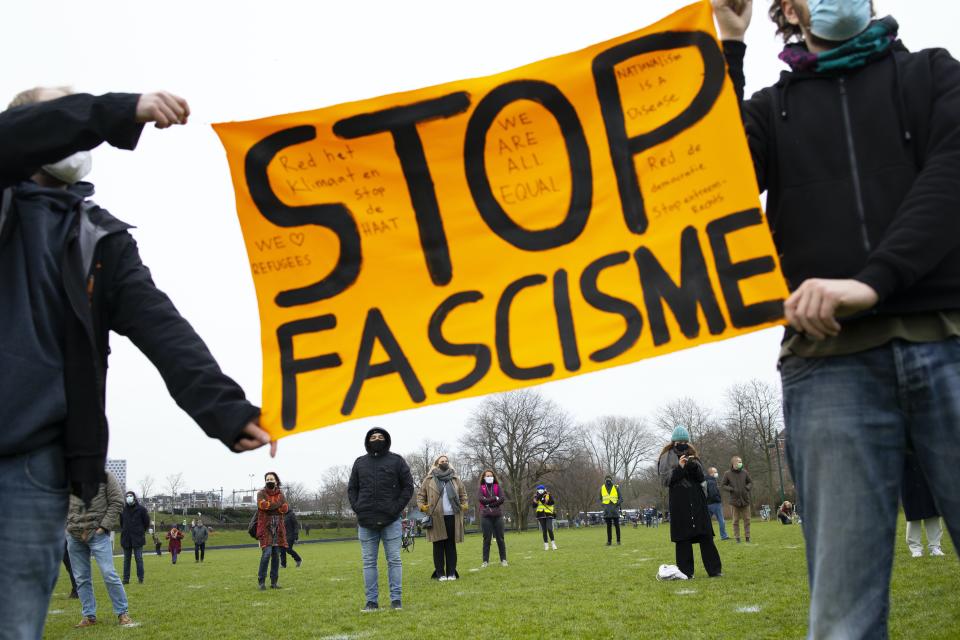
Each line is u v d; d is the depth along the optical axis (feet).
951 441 6.88
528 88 10.05
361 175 10.23
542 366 9.39
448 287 9.85
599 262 9.48
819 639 6.95
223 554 122.93
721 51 9.35
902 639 16.57
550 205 9.83
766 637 18.48
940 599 21.43
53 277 7.81
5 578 7.16
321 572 54.29
